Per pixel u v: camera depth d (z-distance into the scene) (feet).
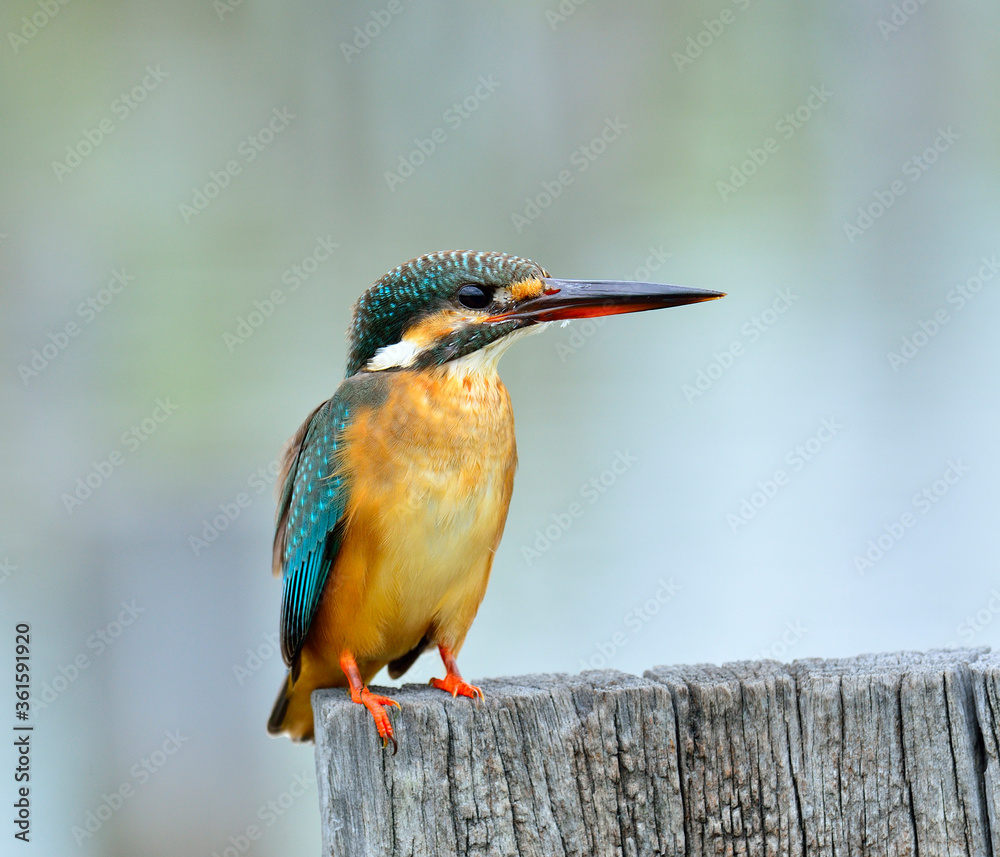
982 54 52.90
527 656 41.65
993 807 14.35
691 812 14.64
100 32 45.14
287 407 44.73
